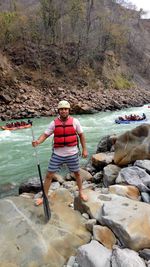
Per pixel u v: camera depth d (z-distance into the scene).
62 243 3.72
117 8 68.81
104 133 15.86
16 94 26.83
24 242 3.64
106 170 6.68
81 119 22.27
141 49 75.69
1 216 4.13
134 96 41.84
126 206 4.27
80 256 3.45
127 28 58.56
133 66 65.88
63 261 3.50
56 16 40.91
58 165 4.44
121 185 5.46
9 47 33.78
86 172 7.48
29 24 38.41
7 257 3.42
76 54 38.88
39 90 30.03
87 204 4.55
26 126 17.64
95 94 33.97
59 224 4.06
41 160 10.17
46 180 4.56
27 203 4.53
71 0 42.88
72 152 4.41
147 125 6.95
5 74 28.30
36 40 36.91
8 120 22.09
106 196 4.78
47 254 3.51
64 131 4.30
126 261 3.13
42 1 40.50
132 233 3.61
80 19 44.88
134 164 6.35
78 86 35.06
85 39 42.94
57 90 31.16
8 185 7.72
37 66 33.28
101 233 3.84
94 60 43.31
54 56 36.38
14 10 43.97
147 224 3.78
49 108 25.58
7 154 11.16
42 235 3.79
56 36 41.44
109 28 47.69
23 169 9.20
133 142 6.93
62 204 4.74
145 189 5.34
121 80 47.94
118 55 58.78
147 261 3.35
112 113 26.86
